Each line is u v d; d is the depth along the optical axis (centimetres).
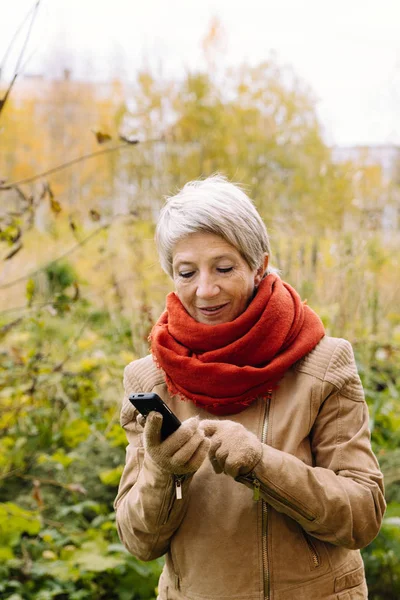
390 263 542
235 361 156
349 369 161
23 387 381
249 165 872
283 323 157
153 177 741
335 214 564
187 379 158
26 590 281
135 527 157
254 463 142
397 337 507
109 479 330
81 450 363
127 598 281
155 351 164
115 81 1130
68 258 561
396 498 305
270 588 150
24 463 354
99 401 414
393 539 280
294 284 463
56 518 325
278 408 158
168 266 165
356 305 459
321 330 165
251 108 927
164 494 147
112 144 782
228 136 861
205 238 155
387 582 279
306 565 152
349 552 161
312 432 160
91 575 288
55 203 306
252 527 152
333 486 148
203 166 823
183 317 161
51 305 339
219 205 154
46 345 462
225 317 159
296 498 144
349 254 454
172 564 162
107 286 515
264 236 162
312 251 473
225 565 152
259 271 167
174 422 140
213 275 156
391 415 401
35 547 305
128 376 174
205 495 157
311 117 955
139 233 500
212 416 160
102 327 505
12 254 304
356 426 159
